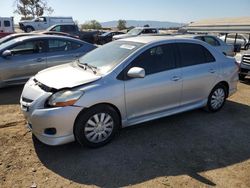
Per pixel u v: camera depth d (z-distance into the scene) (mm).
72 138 3854
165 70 4645
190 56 5043
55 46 7688
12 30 28344
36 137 4094
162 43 4723
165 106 4742
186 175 3484
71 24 23719
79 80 3939
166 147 4180
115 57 4473
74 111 3730
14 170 3508
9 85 7164
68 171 3518
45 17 28719
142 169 3586
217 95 5605
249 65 8562
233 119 5402
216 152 4082
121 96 4117
